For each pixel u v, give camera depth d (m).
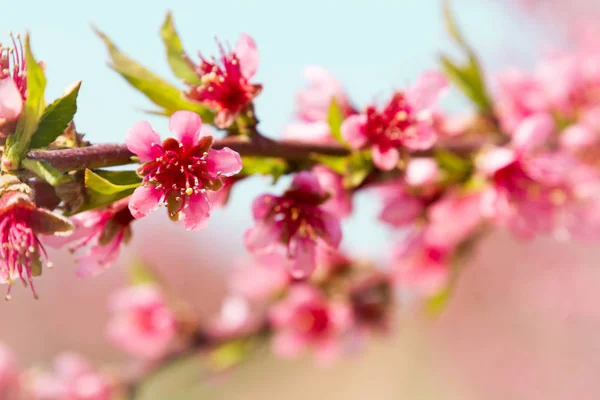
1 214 0.38
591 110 0.48
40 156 0.38
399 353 1.33
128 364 0.52
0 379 0.51
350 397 1.33
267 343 0.51
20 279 0.39
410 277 0.50
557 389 1.14
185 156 0.39
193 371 0.54
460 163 0.45
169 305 0.51
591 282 1.12
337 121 0.42
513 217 0.45
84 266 0.40
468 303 1.22
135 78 0.41
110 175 0.39
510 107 0.47
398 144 0.42
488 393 1.19
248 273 0.51
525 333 1.19
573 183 0.46
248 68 0.41
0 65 0.40
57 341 1.11
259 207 0.41
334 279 0.50
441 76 0.42
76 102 0.39
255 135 0.41
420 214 0.46
